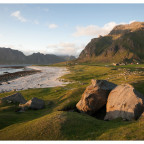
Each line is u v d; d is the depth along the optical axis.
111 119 23.95
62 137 16.55
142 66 176.12
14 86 84.81
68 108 34.75
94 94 28.61
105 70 127.00
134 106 21.25
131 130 15.57
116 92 26.72
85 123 19.92
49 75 139.88
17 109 35.16
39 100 38.97
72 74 126.31
